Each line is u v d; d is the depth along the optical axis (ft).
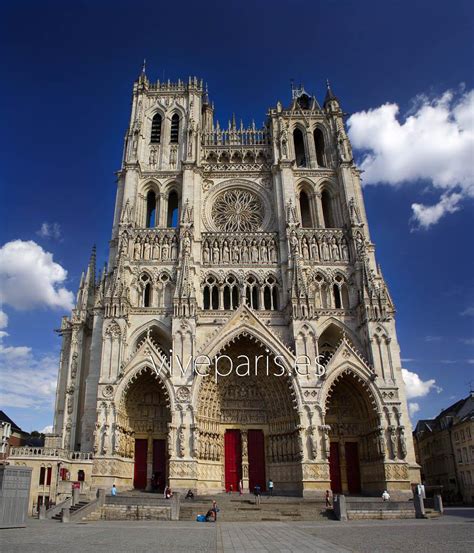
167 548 67.10
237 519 130.41
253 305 202.49
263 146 240.32
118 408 170.30
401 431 171.01
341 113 247.50
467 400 256.52
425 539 78.64
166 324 190.90
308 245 211.00
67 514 119.24
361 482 183.32
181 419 167.94
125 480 172.76
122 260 195.11
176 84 258.37
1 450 233.96
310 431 168.96
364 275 194.80
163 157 234.58
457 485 246.06
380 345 183.62
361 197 231.71
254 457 186.29
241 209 228.84
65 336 219.61
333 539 80.28
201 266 206.28
